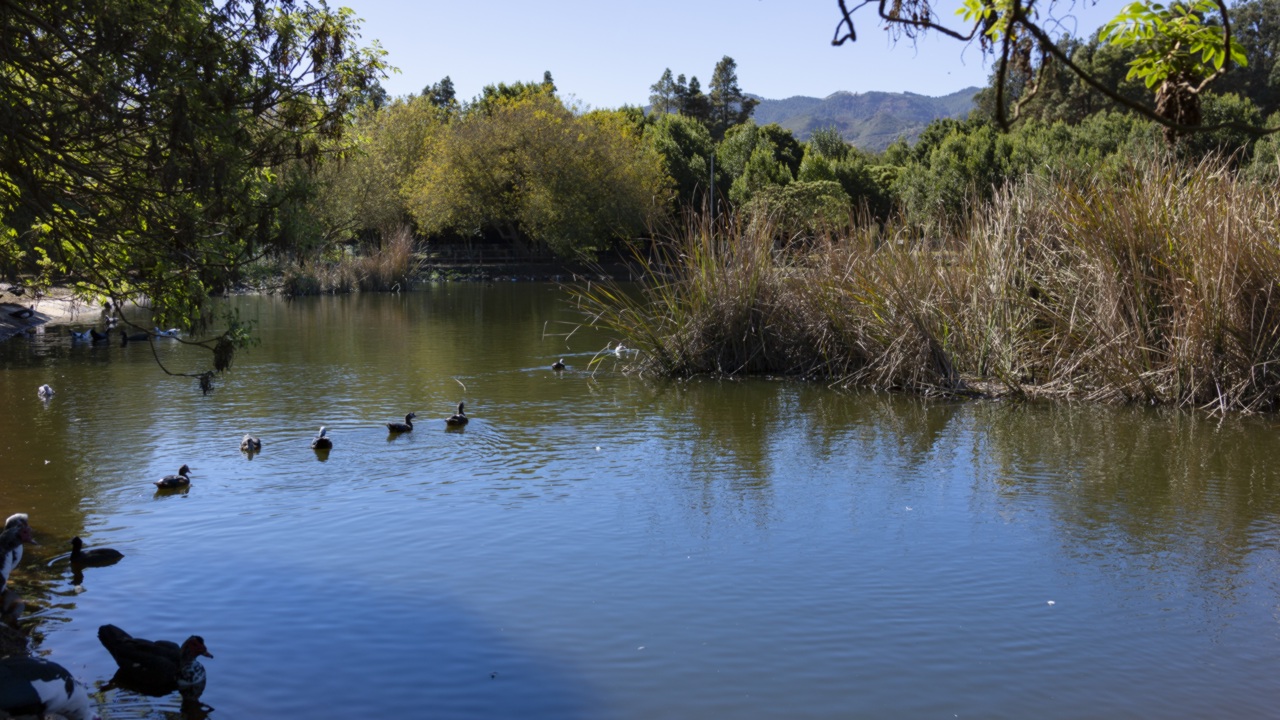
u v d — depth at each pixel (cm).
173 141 812
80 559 919
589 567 914
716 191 6706
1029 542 988
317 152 989
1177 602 835
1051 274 1781
